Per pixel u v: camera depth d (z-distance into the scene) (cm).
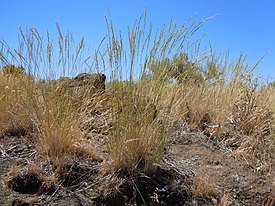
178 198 165
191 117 236
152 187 166
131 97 175
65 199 155
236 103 250
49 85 191
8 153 181
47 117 181
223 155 204
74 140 182
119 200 159
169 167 180
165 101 193
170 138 191
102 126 196
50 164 171
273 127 229
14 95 212
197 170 183
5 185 160
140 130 170
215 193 169
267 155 208
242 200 171
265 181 183
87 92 209
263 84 267
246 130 235
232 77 257
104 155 183
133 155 168
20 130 201
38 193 158
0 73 225
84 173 168
